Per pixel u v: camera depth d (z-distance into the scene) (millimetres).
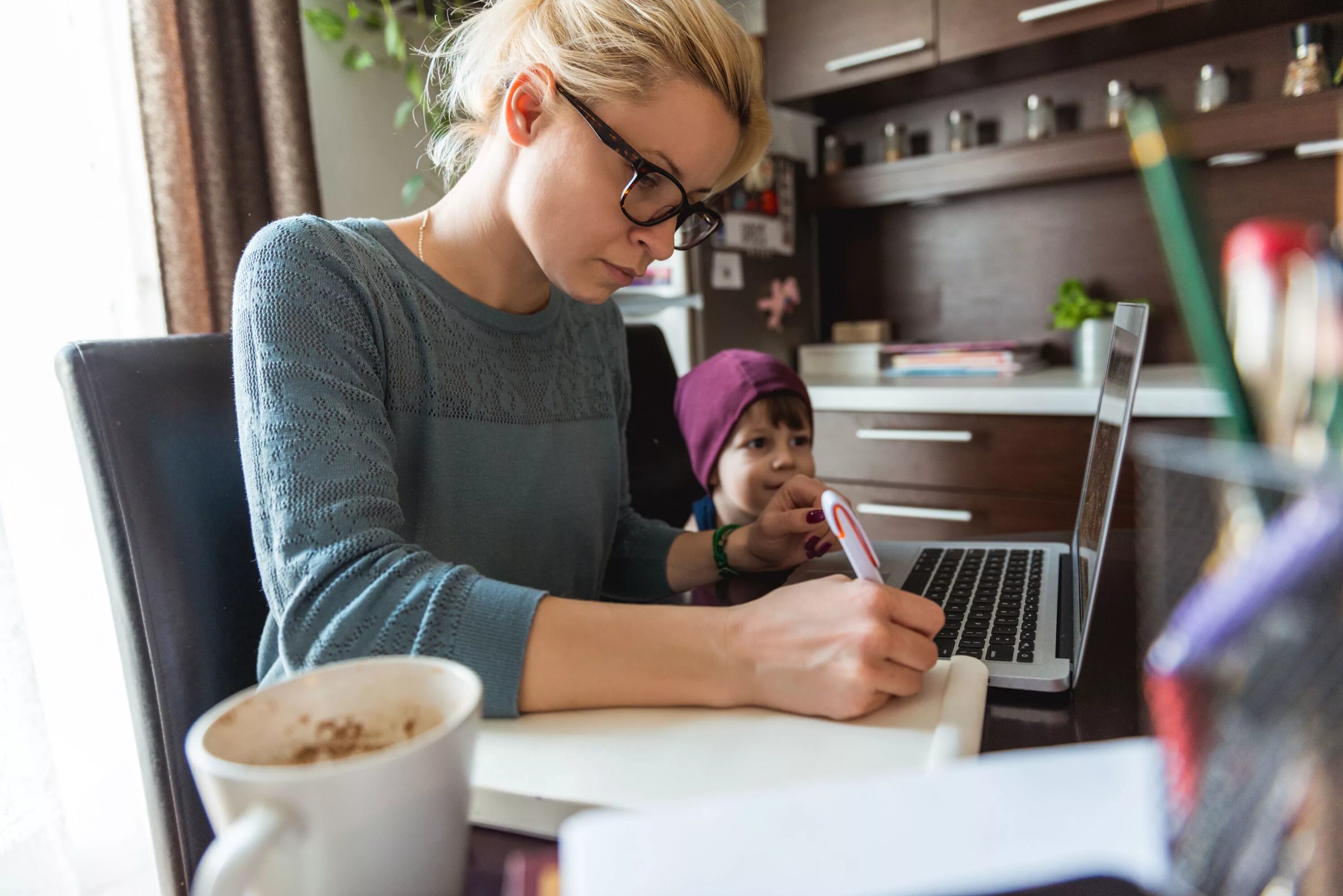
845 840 239
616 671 461
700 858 237
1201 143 1789
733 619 476
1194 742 236
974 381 1945
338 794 259
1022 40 1878
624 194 642
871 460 1958
